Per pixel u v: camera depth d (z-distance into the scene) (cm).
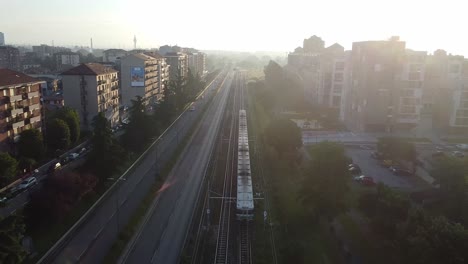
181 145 10038
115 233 5366
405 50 11412
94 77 10719
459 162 5925
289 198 6794
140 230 5569
